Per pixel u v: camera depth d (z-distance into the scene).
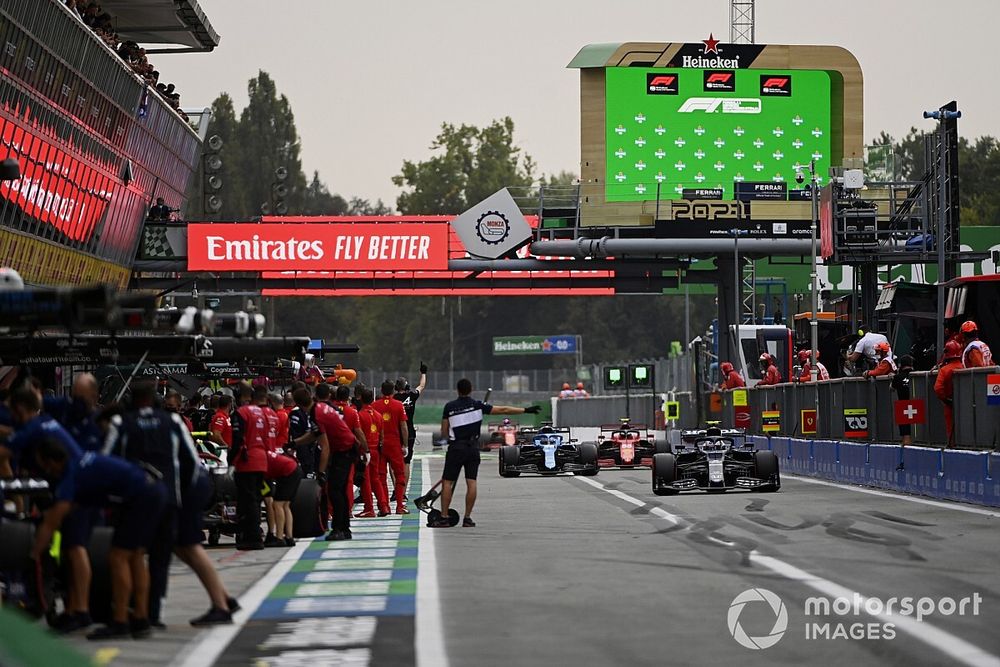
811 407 94.38
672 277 149.62
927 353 102.44
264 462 49.41
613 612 32.09
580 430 150.88
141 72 132.00
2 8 89.38
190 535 31.61
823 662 25.78
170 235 143.25
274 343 47.97
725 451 72.81
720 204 139.75
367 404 65.69
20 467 34.56
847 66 145.00
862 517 56.12
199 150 166.75
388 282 147.38
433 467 125.06
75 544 30.72
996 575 37.59
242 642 29.00
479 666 25.61
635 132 144.12
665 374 182.75
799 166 144.25
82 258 122.88
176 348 47.19
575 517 60.66
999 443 62.72
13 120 96.62
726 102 144.38
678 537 50.12
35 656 15.22
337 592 36.75
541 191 141.25
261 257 143.00
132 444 31.06
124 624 29.92
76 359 46.00
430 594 35.78
